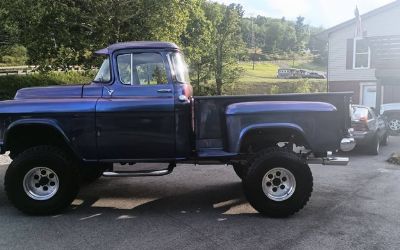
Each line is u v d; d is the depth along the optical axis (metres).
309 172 6.14
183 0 24.98
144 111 6.26
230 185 8.16
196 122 6.46
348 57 28.06
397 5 26.48
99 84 6.54
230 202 7.00
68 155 6.52
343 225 5.83
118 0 22.91
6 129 6.21
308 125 6.30
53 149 6.27
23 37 24.84
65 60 24.55
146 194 7.50
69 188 6.24
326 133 6.33
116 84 6.47
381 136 14.41
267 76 69.56
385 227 5.75
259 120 6.23
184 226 5.78
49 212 6.21
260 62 105.06
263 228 5.70
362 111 12.79
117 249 4.95
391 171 9.88
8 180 6.14
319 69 96.69
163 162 6.50
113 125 6.26
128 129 6.27
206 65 38.25
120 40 23.70
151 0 22.97
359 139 12.32
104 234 5.46
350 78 28.20
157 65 6.48
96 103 6.26
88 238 5.31
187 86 6.56
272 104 6.27
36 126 6.29
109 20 23.06
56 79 28.56
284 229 5.66
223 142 6.47
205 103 6.46
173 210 6.54
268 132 6.41
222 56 38.09
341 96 6.52
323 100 6.52
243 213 6.39
